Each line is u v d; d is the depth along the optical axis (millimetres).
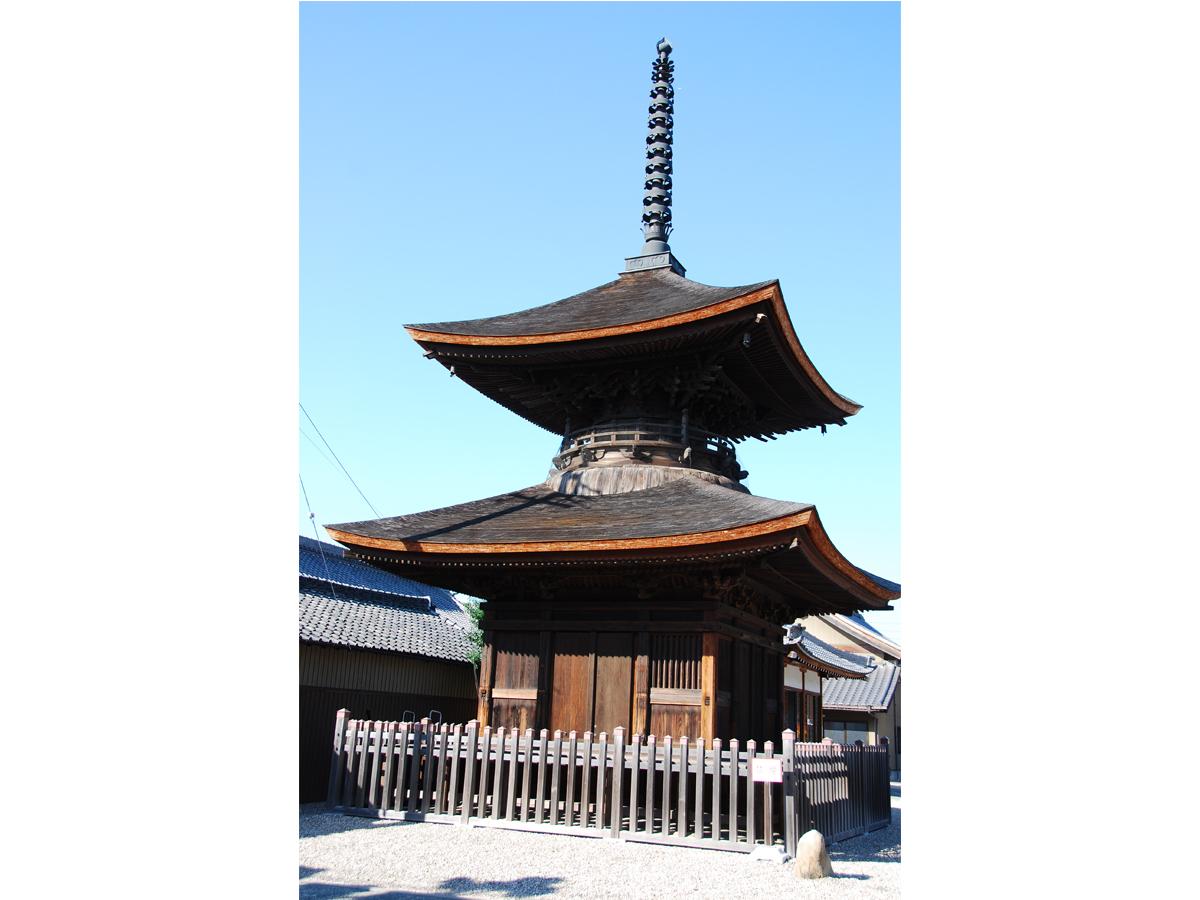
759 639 19625
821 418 23922
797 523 14430
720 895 11469
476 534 17609
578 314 21359
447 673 29312
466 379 21531
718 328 17984
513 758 16422
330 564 32844
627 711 17125
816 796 15906
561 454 21516
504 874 12398
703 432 20953
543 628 18203
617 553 16109
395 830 15734
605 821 16328
